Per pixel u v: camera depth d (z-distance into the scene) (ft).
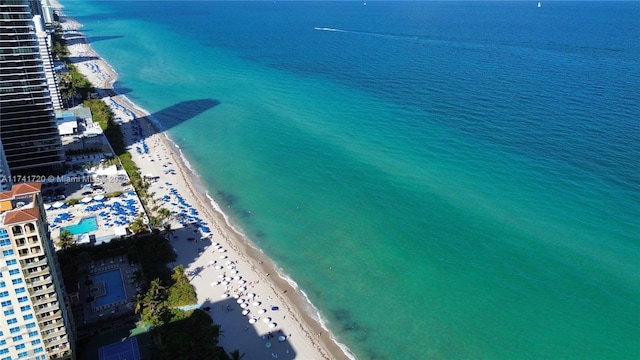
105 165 497.05
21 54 413.18
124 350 281.13
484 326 306.76
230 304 322.14
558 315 311.88
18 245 210.38
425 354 289.33
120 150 547.49
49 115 450.30
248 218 427.33
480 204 434.71
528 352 287.07
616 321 305.73
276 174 506.48
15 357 238.48
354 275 355.97
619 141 548.31
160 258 358.23
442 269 357.61
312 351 290.35
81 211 415.44
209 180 493.36
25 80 423.23
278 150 564.71
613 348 287.28
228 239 394.93
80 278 334.85
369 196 457.68
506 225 402.93
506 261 361.92
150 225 399.24
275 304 326.44
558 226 398.62
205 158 543.80
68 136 563.07
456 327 307.37
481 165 505.66
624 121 609.83
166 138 598.75
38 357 244.83
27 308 227.81
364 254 378.12
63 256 339.57
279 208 443.32
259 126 641.81
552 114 645.10
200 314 301.84
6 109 429.79
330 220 423.23
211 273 350.43
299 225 417.08
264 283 345.92
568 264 355.15
